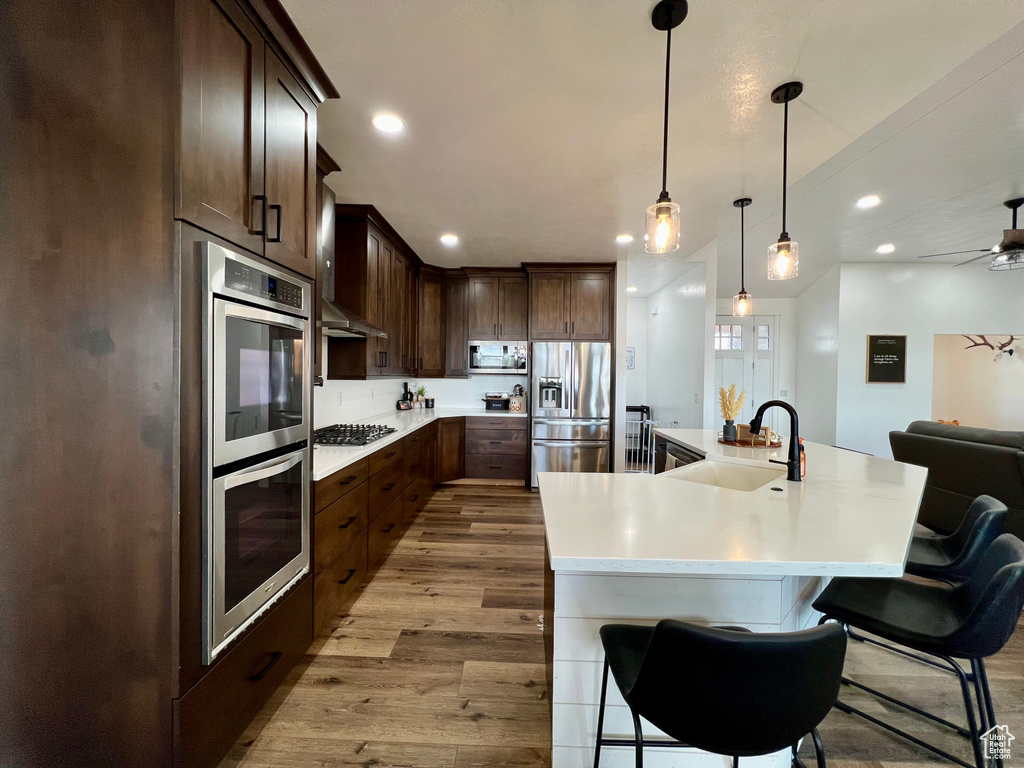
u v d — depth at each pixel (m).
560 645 1.34
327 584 2.04
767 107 1.87
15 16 1.09
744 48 1.52
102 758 1.12
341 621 2.24
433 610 2.36
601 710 1.24
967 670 1.87
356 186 2.75
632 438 6.37
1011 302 5.46
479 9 1.37
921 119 2.32
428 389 5.53
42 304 1.10
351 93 1.81
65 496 1.11
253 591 1.42
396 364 3.99
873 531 1.20
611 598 1.31
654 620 1.31
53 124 1.09
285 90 1.57
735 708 0.80
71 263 1.10
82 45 1.08
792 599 1.37
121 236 1.09
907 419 5.62
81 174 1.09
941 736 1.54
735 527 1.22
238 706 1.36
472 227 3.57
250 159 1.37
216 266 1.19
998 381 6.84
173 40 1.07
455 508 4.14
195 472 1.15
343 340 3.29
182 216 1.09
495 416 4.99
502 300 5.10
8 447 1.11
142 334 1.09
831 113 1.90
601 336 4.77
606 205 3.04
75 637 1.12
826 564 0.99
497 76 1.69
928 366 5.57
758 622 1.29
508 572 2.82
